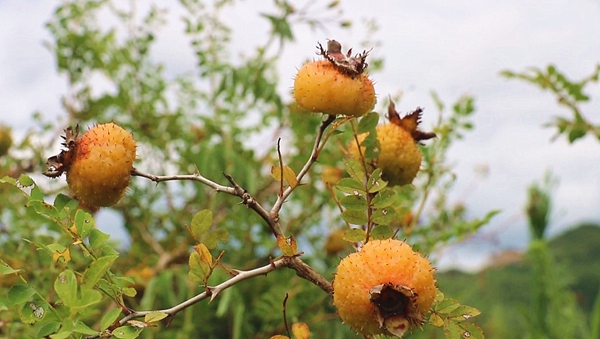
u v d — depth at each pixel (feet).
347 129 1.68
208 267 1.28
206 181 1.33
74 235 1.27
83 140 1.35
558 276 3.26
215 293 1.28
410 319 1.19
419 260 1.21
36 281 1.73
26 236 1.84
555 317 3.15
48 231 1.62
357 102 1.38
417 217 1.94
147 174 1.36
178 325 2.51
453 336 1.28
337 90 1.37
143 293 2.24
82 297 1.13
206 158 2.40
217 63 2.69
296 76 1.40
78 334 1.24
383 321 1.19
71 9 2.79
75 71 2.76
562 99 2.12
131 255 2.55
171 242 2.73
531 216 3.17
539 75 2.12
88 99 2.82
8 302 1.22
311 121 2.44
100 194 1.34
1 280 1.76
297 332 1.33
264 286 2.67
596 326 2.89
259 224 2.64
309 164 1.36
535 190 3.17
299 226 2.67
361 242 1.38
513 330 4.37
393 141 1.52
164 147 2.79
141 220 2.82
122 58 2.81
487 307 4.58
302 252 1.30
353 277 1.20
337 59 1.39
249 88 2.47
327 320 2.61
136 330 1.23
